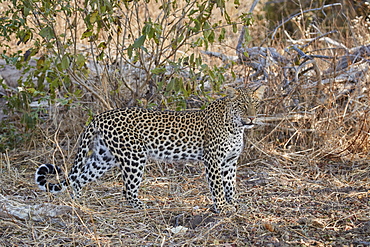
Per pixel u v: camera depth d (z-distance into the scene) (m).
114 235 8.21
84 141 9.45
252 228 8.48
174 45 11.49
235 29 11.09
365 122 12.29
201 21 11.07
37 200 9.56
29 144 12.50
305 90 12.86
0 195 9.06
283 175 11.23
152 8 16.55
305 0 21.59
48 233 8.19
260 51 13.96
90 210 9.03
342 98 13.56
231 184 9.70
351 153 12.22
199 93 12.53
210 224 8.58
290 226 8.55
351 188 10.35
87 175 9.66
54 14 11.01
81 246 7.79
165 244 7.93
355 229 8.34
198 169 11.60
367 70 13.26
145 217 8.95
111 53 14.31
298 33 17.98
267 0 22.31
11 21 11.12
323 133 12.38
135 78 12.68
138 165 9.34
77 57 10.66
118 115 9.40
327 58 13.65
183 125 9.38
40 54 15.53
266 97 12.80
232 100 9.23
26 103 12.43
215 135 9.20
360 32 15.62
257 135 12.52
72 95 11.60
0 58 15.14
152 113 9.46
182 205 9.59
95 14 10.49
